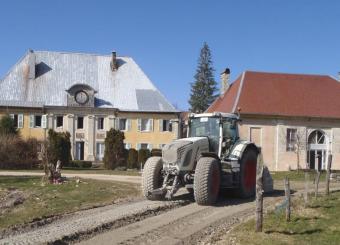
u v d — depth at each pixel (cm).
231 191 2000
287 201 1471
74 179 2716
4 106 6469
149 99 6881
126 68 7150
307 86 5466
